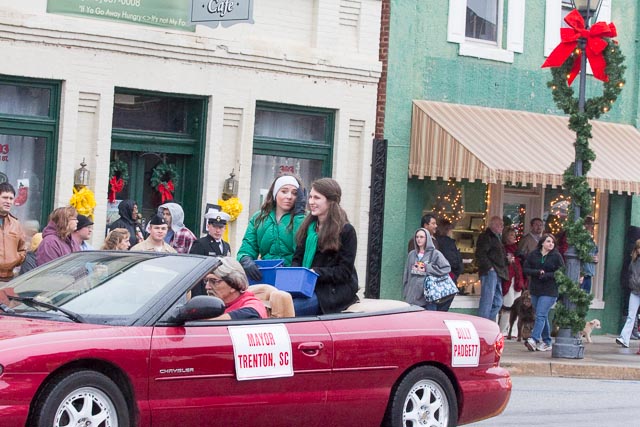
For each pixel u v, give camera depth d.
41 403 7.80
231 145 17.81
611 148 21.41
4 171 15.80
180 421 8.43
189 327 8.57
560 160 19.67
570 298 17.86
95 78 16.31
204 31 17.27
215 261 9.03
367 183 19.23
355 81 19.02
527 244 20.22
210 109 17.48
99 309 8.53
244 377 8.73
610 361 17.97
